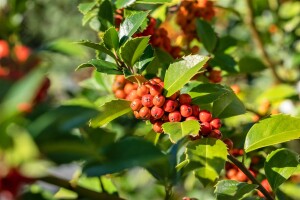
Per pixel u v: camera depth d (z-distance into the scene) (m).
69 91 0.81
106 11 0.57
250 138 0.52
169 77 0.48
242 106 0.54
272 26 1.05
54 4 2.73
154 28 0.60
